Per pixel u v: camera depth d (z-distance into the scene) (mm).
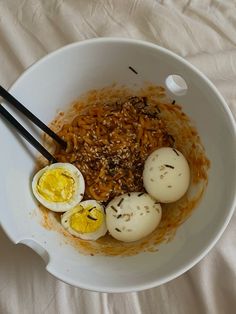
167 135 359
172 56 309
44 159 344
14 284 356
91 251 325
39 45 403
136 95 355
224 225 290
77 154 352
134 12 412
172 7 414
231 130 300
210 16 409
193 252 295
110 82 348
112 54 324
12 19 409
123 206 328
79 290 356
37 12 410
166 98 343
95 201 340
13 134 316
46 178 334
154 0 415
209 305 349
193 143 342
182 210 336
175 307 352
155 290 355
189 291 354
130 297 355
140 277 293
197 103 324
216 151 318
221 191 306
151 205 332
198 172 335
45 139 349
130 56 323
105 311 352
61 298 354
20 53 398
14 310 352
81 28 406
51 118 351
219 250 356
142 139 353
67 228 335
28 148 331
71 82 338
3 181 304
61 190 335
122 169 351
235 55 397
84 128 358
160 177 329
